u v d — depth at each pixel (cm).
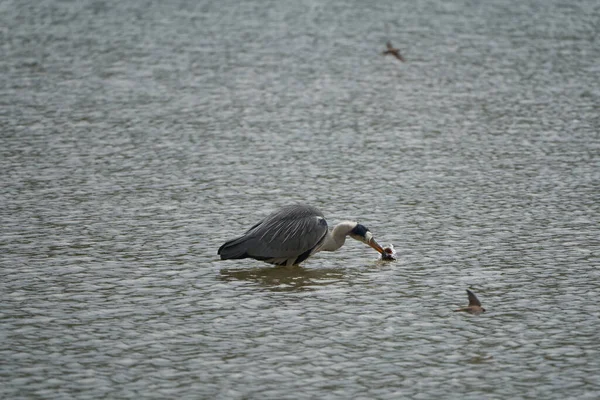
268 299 1600
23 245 1859
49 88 3519
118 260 1783
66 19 5019
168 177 2395
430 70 3841
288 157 2603
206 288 1653
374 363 1335
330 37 4522
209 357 1354
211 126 2975
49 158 2572
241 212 2097
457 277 1695
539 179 2359
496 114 3127
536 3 5378
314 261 1838
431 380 1280
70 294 1602
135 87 3544
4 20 4988
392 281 1689
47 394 1231
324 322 1491
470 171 2447
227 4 5472
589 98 3338
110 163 2530
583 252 1814
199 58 4081
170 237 1927
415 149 2689
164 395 1231
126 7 5388
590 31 4597
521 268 1733
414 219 2047
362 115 3128
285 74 3781
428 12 5147
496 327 1464
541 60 3994
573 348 1382
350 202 2175
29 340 1405
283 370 1311
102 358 1347
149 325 1473
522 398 1225
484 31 4628
